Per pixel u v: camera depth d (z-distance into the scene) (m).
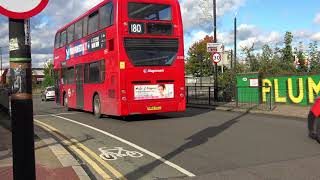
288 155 9.56
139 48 16.73
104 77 17.95
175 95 17.45
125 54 16.50
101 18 18.02
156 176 8.08
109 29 17.16
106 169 8.75
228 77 27.12
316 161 8.91
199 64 62.75
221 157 9.58
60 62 25.20
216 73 25.98
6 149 10.59
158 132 13.86
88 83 20.09
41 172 8.03
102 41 17.97
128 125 16.08
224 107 22.47
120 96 16.53
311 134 11.23
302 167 8.39
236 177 7.78
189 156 9.82
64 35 24.14
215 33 27.17
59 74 25.55
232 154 9.87
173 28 17.36
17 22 4.59
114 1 16.64
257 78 22.61
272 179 7.56
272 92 22.48
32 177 4.65
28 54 4.64
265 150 10.21
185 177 7.93
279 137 12.09
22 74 4.59
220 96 26.44
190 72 63.53
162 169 8.65
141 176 8.11
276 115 18.17
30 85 4.65
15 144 4.60
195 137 12.52
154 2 17.03
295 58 26.52
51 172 8.03
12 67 4.59
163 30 17.16
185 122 16.48
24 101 4.60
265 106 21.36
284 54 26.98
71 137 13.34
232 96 25.86
